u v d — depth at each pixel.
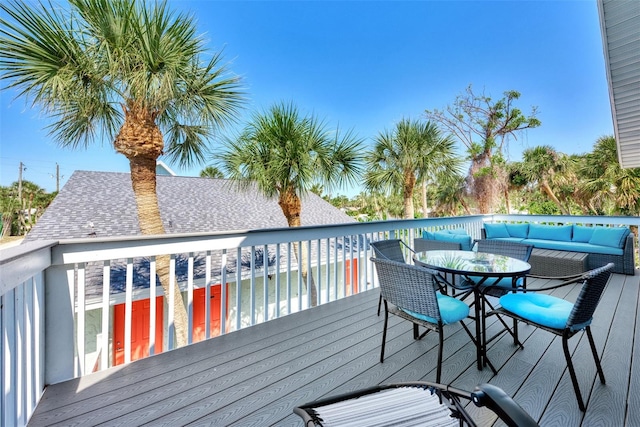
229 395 1.66
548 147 12.07
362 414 1.05
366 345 2.27
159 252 2.09
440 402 1.12
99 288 4.08
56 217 5.58
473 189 12.87
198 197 8.05
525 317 1.80
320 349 2.20
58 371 1.73
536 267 4.43
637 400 1.56
